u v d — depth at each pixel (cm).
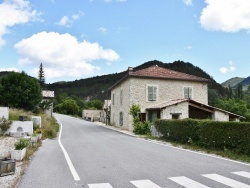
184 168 834
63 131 2586
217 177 710
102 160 980
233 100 3859
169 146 1442
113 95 3897
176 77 2989
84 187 623
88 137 1989
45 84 10388
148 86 2905
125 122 3020
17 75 3167
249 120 3434
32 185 641
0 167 734
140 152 1192
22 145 1036
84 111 7150
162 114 2522
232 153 1100
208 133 1305
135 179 694
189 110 2816
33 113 2923
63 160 980
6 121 1694
